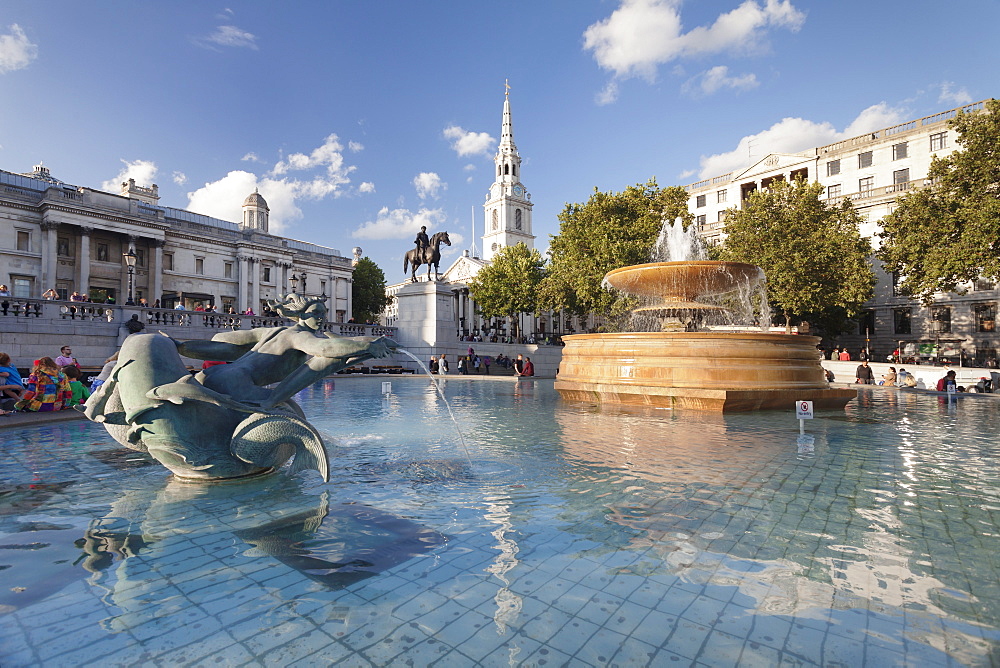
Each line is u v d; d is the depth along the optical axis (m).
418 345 27.58
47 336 19.39
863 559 2.73
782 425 7.91
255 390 4.36
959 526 3.24
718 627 2.05
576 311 37.31
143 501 3.75
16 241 44.09
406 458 5.32
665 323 15.47
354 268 73.31
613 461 5.18
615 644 1.92
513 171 91.94
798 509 3.59
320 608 2.21
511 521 3.33
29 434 6.70
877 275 42.41
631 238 33.47
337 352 4.32
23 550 2.83
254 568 2.60
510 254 48.75
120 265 49.62
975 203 19.12
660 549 2.87
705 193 54.19
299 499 3.81
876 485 4.25
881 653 1.87
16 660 1.80
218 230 57.31
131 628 2.04
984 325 37.72
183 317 23.48
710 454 5.55
